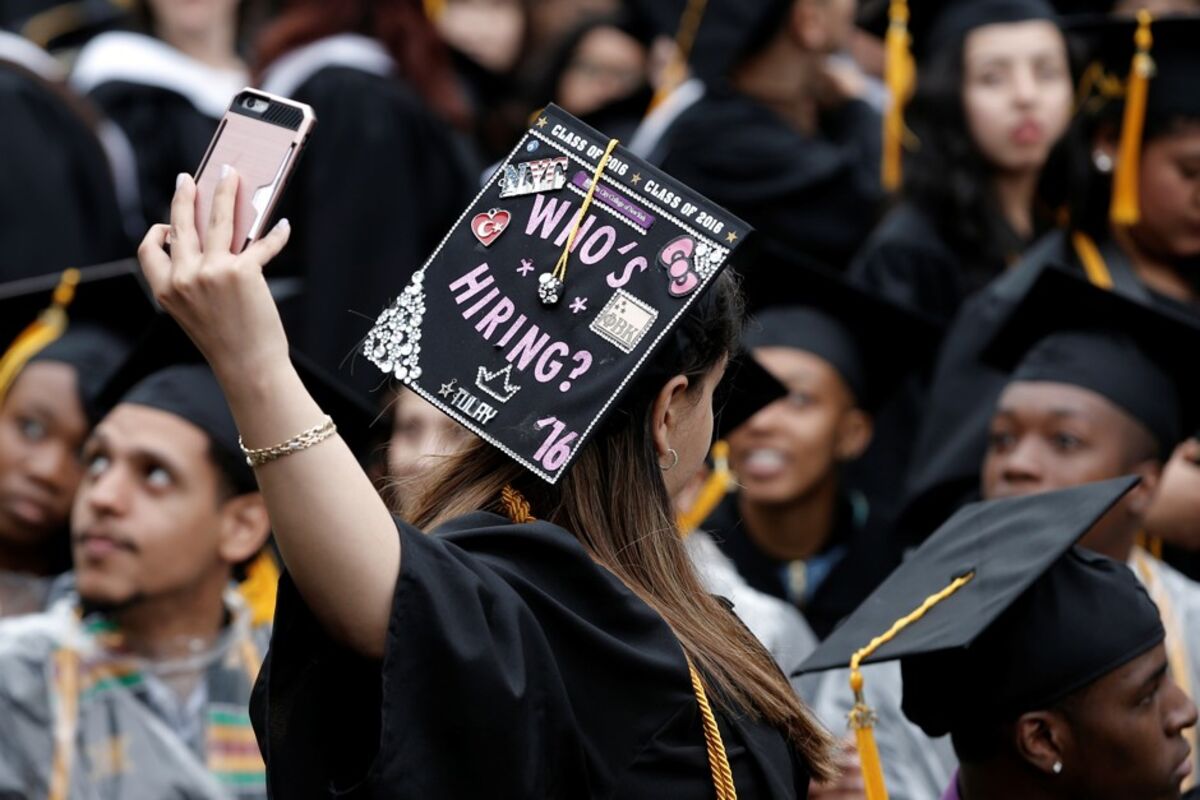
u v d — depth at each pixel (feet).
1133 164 61.46
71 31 94.68
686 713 28.68
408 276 71.67
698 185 75.92
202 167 27.30
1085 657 37.29
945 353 59.77
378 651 26.25
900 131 74.54
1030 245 69.62
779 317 63.36
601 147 30.63
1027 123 69.31
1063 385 51.16
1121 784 37.45
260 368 25.98
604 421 28.96
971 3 70.74
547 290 29.71
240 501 50.83
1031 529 39.37
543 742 26.99
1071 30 62.28
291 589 26.63
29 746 48.65
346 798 26.13
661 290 29.58
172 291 25.95
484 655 26.32
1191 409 52.75
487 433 29.22
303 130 27.07
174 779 48.83
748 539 63.10
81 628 50.39
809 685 53.06
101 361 58.29
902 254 69.46
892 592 40.14
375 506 26.45
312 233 70.79
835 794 47.85
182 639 50.57
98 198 71.97
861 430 63.87
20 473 57.11
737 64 76.74
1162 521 56.80
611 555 30.25
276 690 26.68
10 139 70.28
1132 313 51.37
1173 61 61.21
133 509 49.39
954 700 38.01
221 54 82.94
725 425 50.49
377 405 64.80
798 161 75.31
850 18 78.64
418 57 73.77
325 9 73.31
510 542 28.58
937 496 58.34
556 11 87.92
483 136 85.35
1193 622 52.60
